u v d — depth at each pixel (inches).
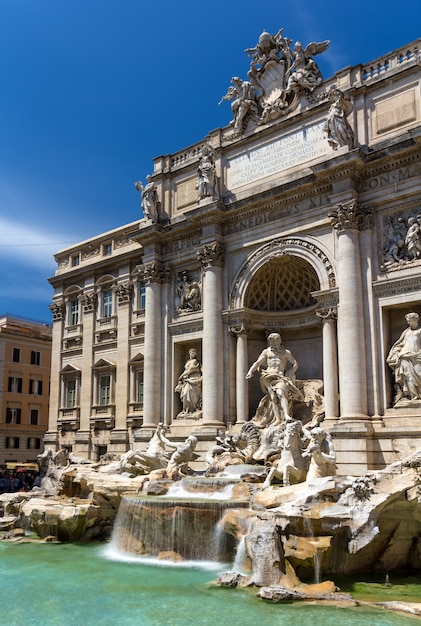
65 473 1218.6
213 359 1371.8
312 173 1249.4
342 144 1211.9
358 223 1190.3
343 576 774.5
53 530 1058.7
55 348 1945.1
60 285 1979.6
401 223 1155.3
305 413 1272.1
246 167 1435.8
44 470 1676.9
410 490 780.6
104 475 1149.7
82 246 1930.4
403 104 1194.0
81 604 651.5
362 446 1080.8
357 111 1251.2
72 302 1947.6
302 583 709.3
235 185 1449.3
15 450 2721.5
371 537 756.0
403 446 1064.2
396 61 1230.3
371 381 1131.9
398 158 1154.7
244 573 767.7
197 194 1542.8
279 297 1411.2
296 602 653.9
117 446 1656.0
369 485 787.4
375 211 1187.3
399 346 1123.3
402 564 828.0
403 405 1093.8
